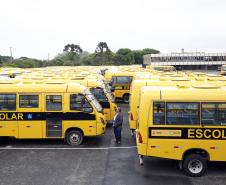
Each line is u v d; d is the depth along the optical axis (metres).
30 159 14.64
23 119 16.66
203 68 89.00
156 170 13.26
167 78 19.39
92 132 16.81
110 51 100.69
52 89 16.67
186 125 12.41
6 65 67.25
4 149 16.23
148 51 110.31
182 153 12.47
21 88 16.67
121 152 15.69
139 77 20.95
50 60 86.19
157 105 12.44
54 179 12.28
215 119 12.44
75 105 16.72
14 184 11.82
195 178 12.40
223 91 12.57
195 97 12.44
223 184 11.82
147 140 12.47
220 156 12.49
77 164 13.95
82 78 22.23
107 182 11.98
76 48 96.38
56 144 17.08
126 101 32.69
